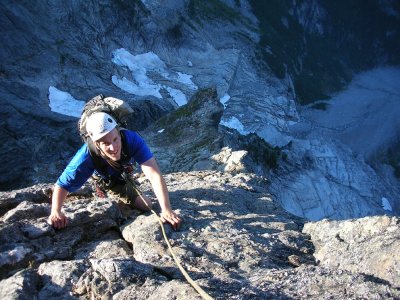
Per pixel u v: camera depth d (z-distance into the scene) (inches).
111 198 223.3
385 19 4234.7
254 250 181.3
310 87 3639.3
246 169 489.1
